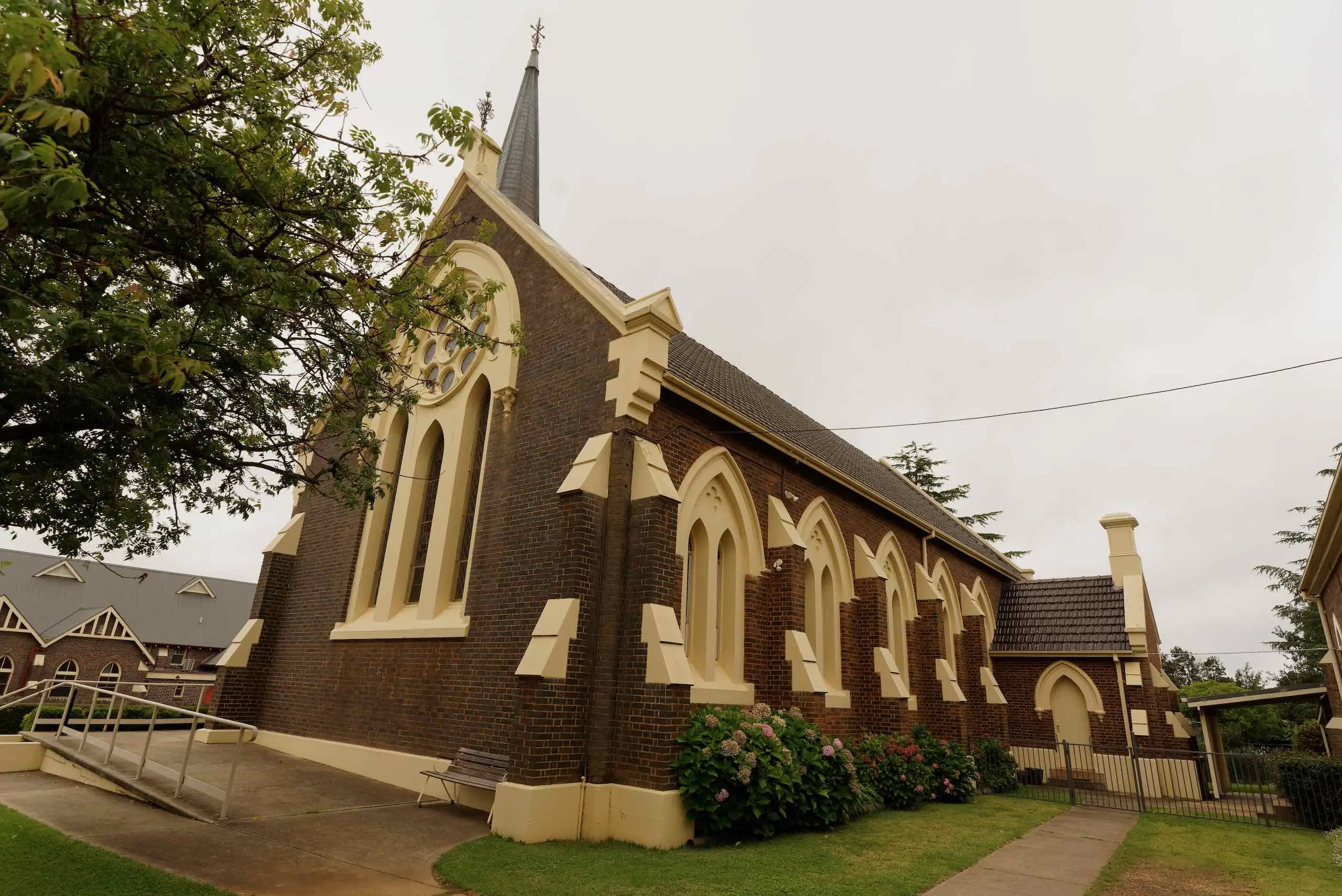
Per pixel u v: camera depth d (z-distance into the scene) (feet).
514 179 85.40
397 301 27.07
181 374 18.90
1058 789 68.03
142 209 21.77
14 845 25.46
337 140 25.53
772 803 34.40
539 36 96.43
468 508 44.68
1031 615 85.20
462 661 39.01
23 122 16.57
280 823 30.99
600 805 32.22
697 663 41.24
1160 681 78.54
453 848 28.78
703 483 43.01
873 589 55.98
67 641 159.12
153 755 43.34
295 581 54.65
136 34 18.44
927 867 30.22
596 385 39.37
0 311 17.57
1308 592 66.39
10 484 21.62
